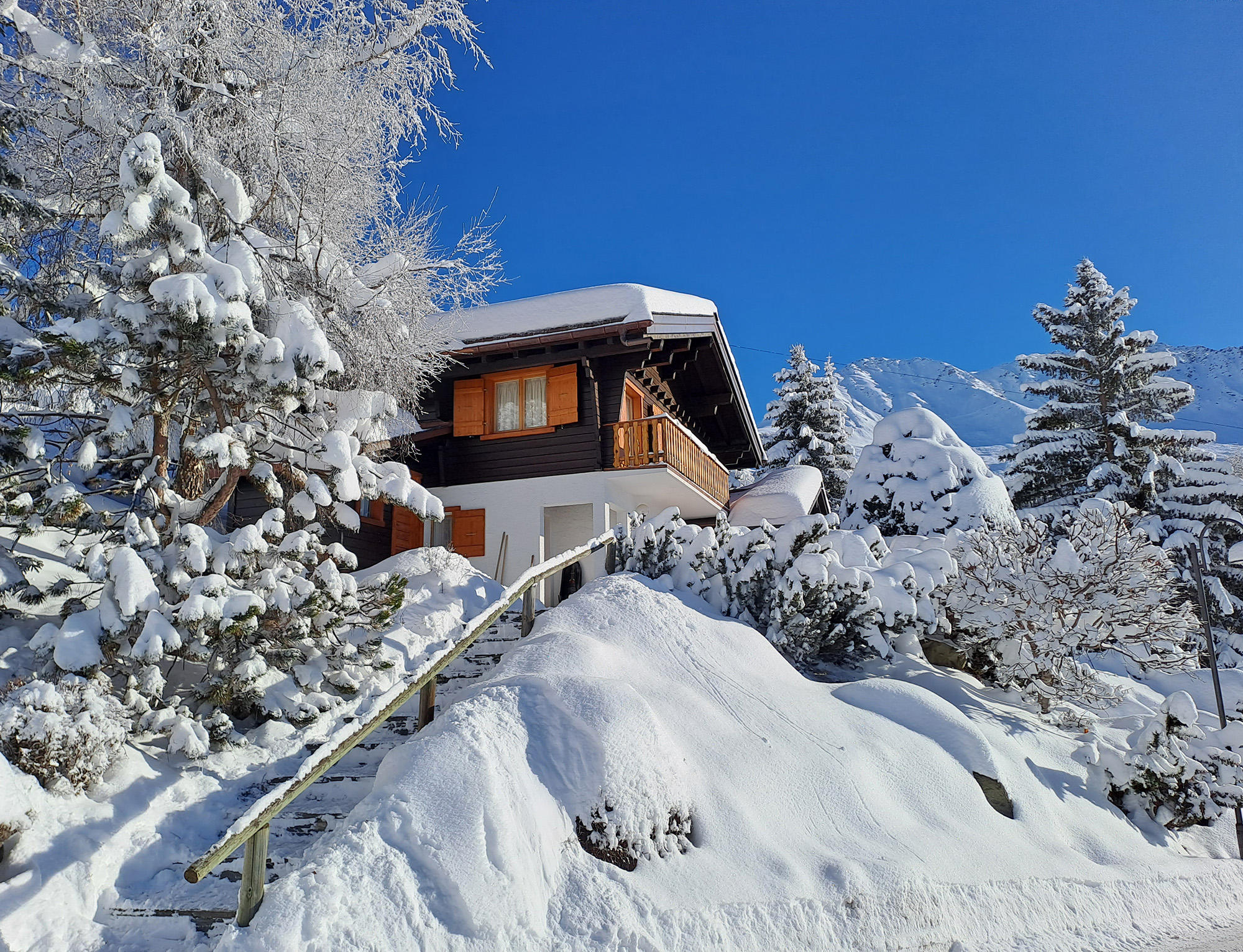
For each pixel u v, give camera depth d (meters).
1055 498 27.08
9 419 8.12
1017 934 5.79
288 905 4.07
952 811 6.89
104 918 4.53
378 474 8.73
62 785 5.04
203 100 8.66
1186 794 8.24
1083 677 10.24
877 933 5.26
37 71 8.05
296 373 7.26
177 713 6.18
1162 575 10.76
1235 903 7.39
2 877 4.44
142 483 7.33
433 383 15.54
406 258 10.53
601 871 4.94
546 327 16.05
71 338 6.39
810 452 36.12
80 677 5.73
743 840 5.59
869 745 7.33
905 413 19.73
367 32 9.95
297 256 9.45
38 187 8.61
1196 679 13.70
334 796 6.05
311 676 7.03
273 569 6.96
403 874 4.40
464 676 8.20
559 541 18.27
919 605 9.83
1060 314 28.22
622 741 5.60
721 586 9.86
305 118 9.44
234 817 5.68
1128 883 6.88
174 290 6.49
